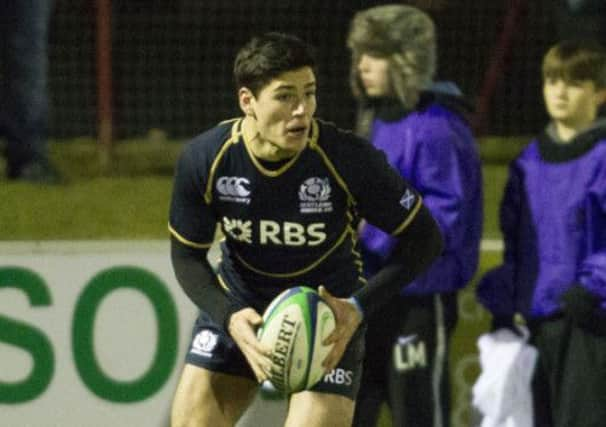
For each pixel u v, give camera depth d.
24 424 19.03
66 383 19.05
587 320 16.81
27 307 18.92
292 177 13.89
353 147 13.93
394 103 16.89
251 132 13.83
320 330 13.77
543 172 17.20
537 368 17.58
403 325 17.05
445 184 16.75
